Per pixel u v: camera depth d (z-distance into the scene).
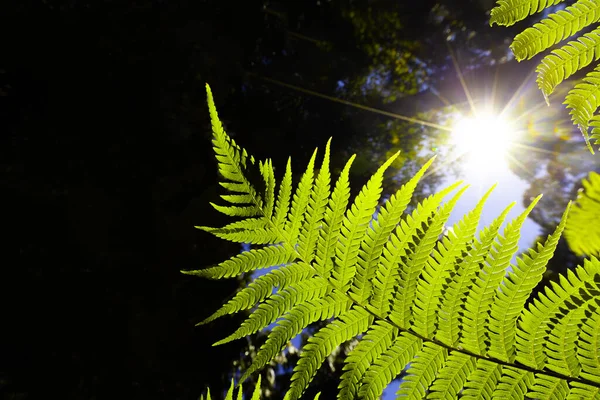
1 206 4.83
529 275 0.97
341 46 10.91
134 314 5.23
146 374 5.05
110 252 5.37
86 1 6.11
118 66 6.50
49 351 4.53
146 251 5.69
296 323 1.07
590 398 0.92
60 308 4.79
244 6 8.20
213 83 7.41
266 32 9.14
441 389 1.02
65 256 5.07
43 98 5.93
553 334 0.95
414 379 1.04
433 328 1.04
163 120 6.67
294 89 9.95
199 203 5.99
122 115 6.51
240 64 8.30
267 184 1.07
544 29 0.98
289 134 9.34
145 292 5.52
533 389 0.96
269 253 1.08
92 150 6.01
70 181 5.53
